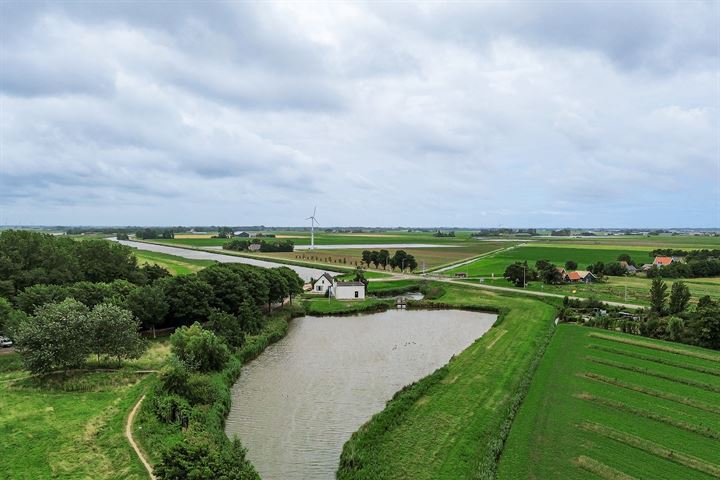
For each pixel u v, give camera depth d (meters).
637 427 40.66
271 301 91.94
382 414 42.06
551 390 49.56
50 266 83.12
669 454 35.62
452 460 35.12
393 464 34.66
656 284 88.44
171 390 45.25
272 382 54.09
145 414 41.44
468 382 51.53
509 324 81.25
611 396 47.75
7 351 61.31
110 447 36.41
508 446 37.31
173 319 76.75
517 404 45.06
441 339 75.31
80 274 85.75
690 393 48.47
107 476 32.47
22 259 81.38
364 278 134.50
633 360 60.38
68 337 52.06
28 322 55.34
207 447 31.31
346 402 48.38
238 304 79.31
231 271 84.44
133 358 58.06
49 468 33.44
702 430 39.59
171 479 28.66
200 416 40.69
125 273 93.38
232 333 64.19
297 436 40.91
